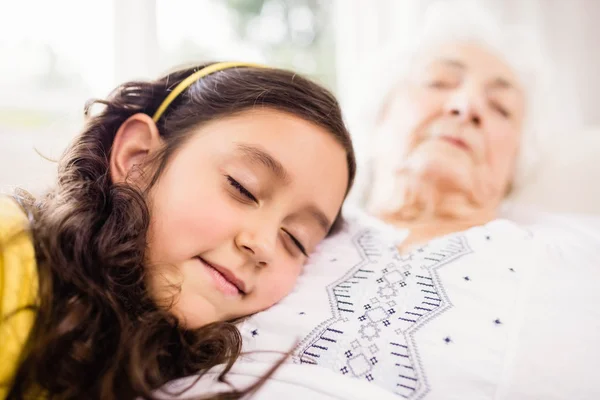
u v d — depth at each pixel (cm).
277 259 51
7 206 43
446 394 38
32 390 37
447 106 82
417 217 77
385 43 130
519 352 39
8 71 93
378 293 47
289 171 49
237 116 51
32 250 41
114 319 41
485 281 46
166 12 114
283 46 133
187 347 43
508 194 95
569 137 104
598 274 47
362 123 98
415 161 79
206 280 45
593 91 135
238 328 47
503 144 84
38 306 39
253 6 127
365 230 63
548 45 135
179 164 49
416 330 42
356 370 40
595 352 38
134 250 44
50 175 64
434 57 88
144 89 60
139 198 46
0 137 83
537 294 44
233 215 46
